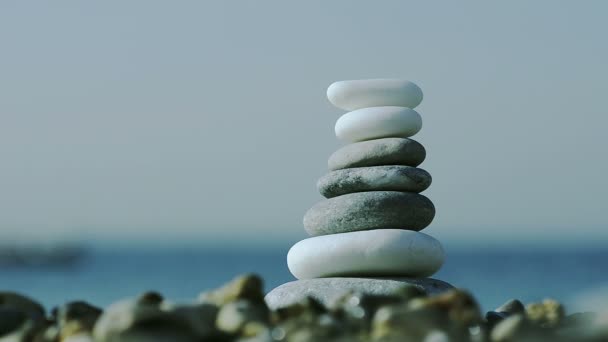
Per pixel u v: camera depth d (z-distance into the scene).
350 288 1.15
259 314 0.97
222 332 0.95
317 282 1.17
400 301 1.01
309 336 0.93
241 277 1.02
